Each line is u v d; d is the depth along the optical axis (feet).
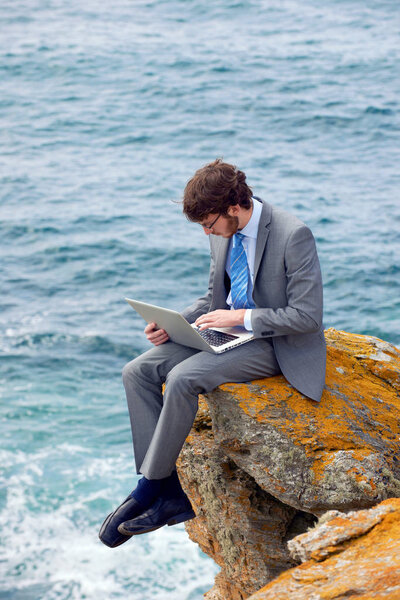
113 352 55.06
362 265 64.85
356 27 171.53
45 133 108.17
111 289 64.39
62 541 38.78
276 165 94.48
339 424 12.57
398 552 8.24
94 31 167.32
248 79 132.16
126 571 37.17
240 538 14.71
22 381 51.62
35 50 150.61
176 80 131.75
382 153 98.48
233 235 12.71
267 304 12.44
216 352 12.28
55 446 45.57
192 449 14.70
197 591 35.88
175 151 101.14
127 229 75.41
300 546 9.06
